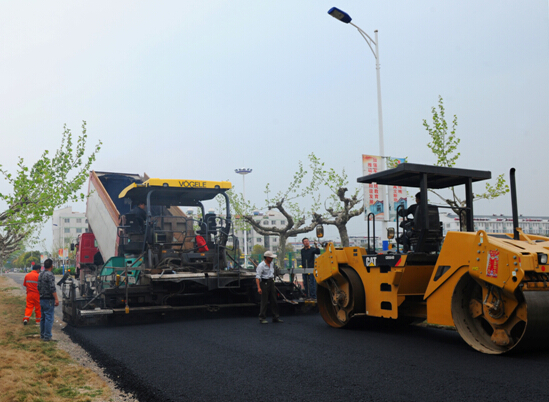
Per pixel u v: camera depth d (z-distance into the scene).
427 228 8.06
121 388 5.59
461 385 5.10
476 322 7.14
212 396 4.96
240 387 5.23
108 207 13.46
